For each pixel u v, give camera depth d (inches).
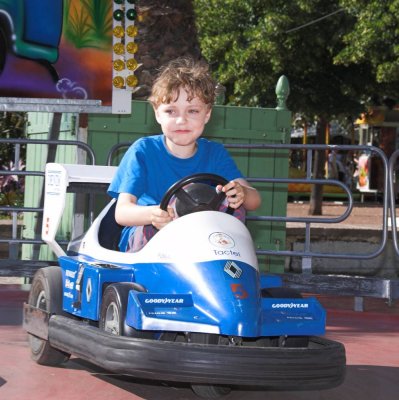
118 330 187.9
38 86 386.3
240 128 402.0
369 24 852.6
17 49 384.2
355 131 1470.2
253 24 938.1
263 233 406.3
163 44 415.5
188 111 204.5
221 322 177.9
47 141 362.0
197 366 174.6
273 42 888.9
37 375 226.4
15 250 370.9
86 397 207.3
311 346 203.8
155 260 194.1
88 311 203.6
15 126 768.9
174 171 211.8
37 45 384.8
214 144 218.8
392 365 254.1
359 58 866.8
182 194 198.5
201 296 182.2
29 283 427.5
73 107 382.3
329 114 956.6
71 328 201.8
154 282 192.5
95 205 385.7
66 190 241.0
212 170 215.3
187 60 212.1
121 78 385.7
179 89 203.3
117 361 180.9
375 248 494.3
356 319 339.3
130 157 211.3
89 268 204.8
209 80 206.1
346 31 893.2
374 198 1334.9
